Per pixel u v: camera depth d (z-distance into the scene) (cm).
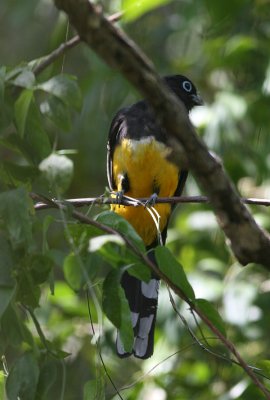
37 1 1462
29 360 593
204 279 1192
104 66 1244
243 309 1155
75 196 1538
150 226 1084
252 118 1297
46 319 1167
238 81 1325
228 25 1239
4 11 1593
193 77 1437
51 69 684
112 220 602
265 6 1232
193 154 550
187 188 1246
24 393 589
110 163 1110
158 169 1049
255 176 1302
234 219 591
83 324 1209
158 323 1146
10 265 591
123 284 891
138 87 518
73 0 488
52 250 604
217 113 1257
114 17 760
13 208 575
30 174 610
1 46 1593
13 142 608
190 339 1171
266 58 1273
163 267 610
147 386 1109
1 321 590
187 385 1161
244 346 1187
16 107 580
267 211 1303
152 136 1040
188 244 1278
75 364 1252
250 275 1232
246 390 837
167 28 1405
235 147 1266
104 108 1335
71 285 577
